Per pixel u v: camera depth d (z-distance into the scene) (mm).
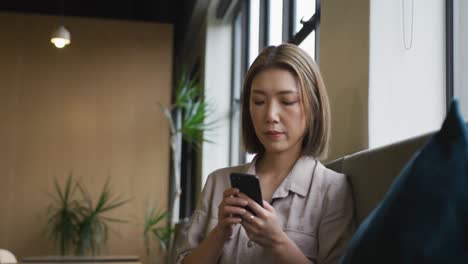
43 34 7090
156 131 7156
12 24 7051
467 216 767
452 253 755
